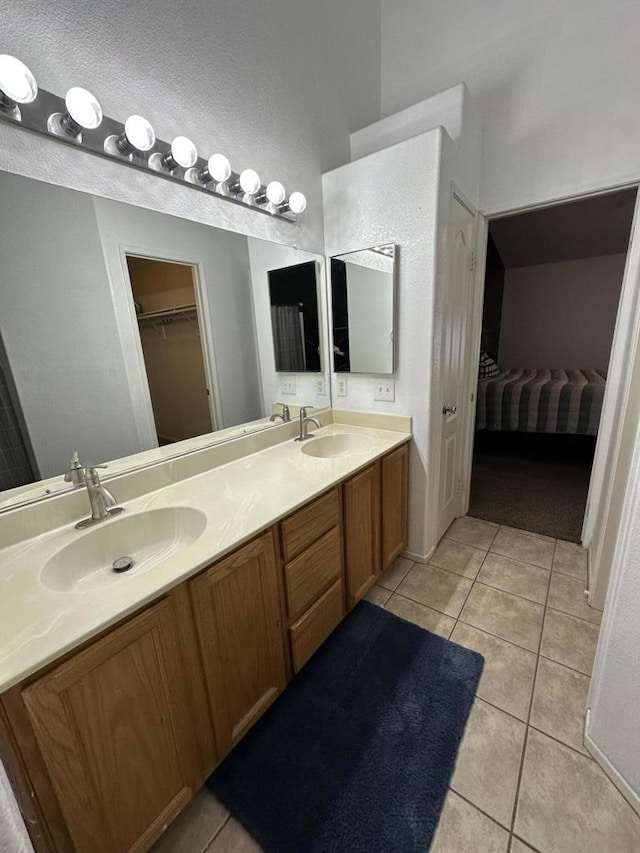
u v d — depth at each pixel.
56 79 1.00
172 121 1.28
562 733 1.19
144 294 1.32
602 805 1.00
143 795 0.87
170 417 1.45
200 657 0.97
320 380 2.17
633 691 0.97
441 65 2.18
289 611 1.28
